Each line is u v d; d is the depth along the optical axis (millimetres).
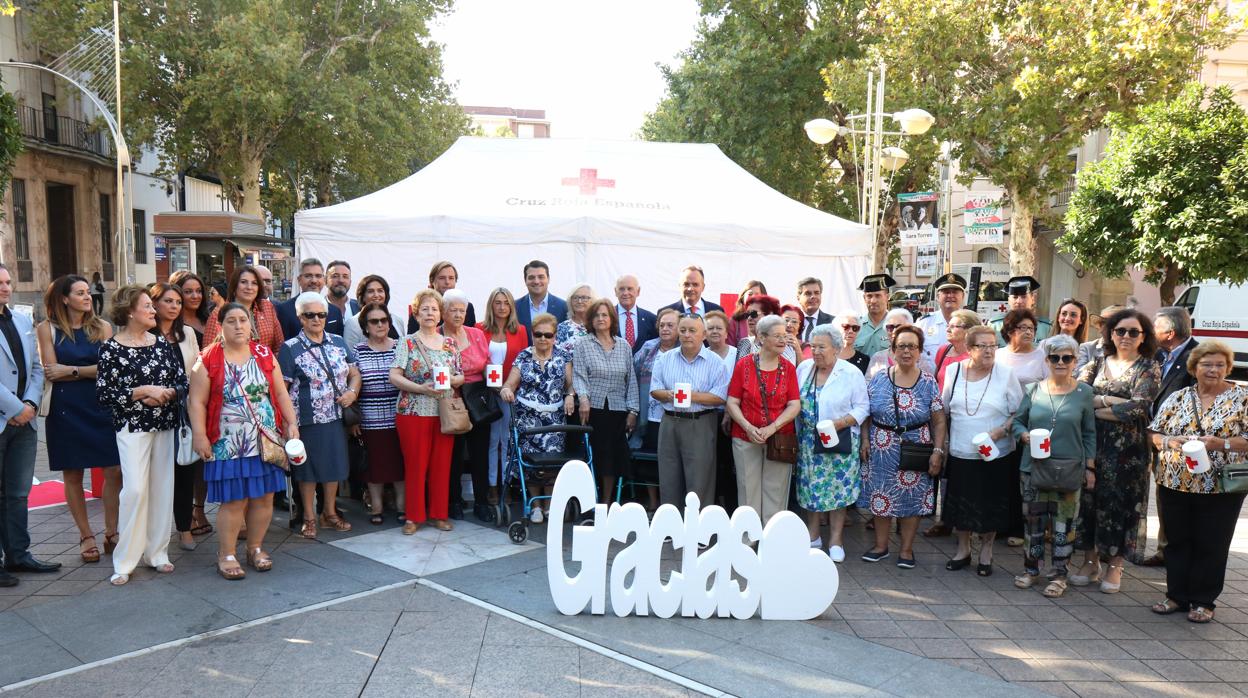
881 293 6840
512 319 6539
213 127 24031
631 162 10242
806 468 5504
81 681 3607
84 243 24609
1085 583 5199
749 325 6305
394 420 6020
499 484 6715
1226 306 15352
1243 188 10711
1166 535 4699
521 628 4266
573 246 8914
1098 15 14867
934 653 4094
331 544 5648
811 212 9867
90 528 5855
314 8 24719
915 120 12555
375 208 9008
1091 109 15547
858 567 5508
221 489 4824
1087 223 12422
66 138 23328
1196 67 15625
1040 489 4969
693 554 4453
